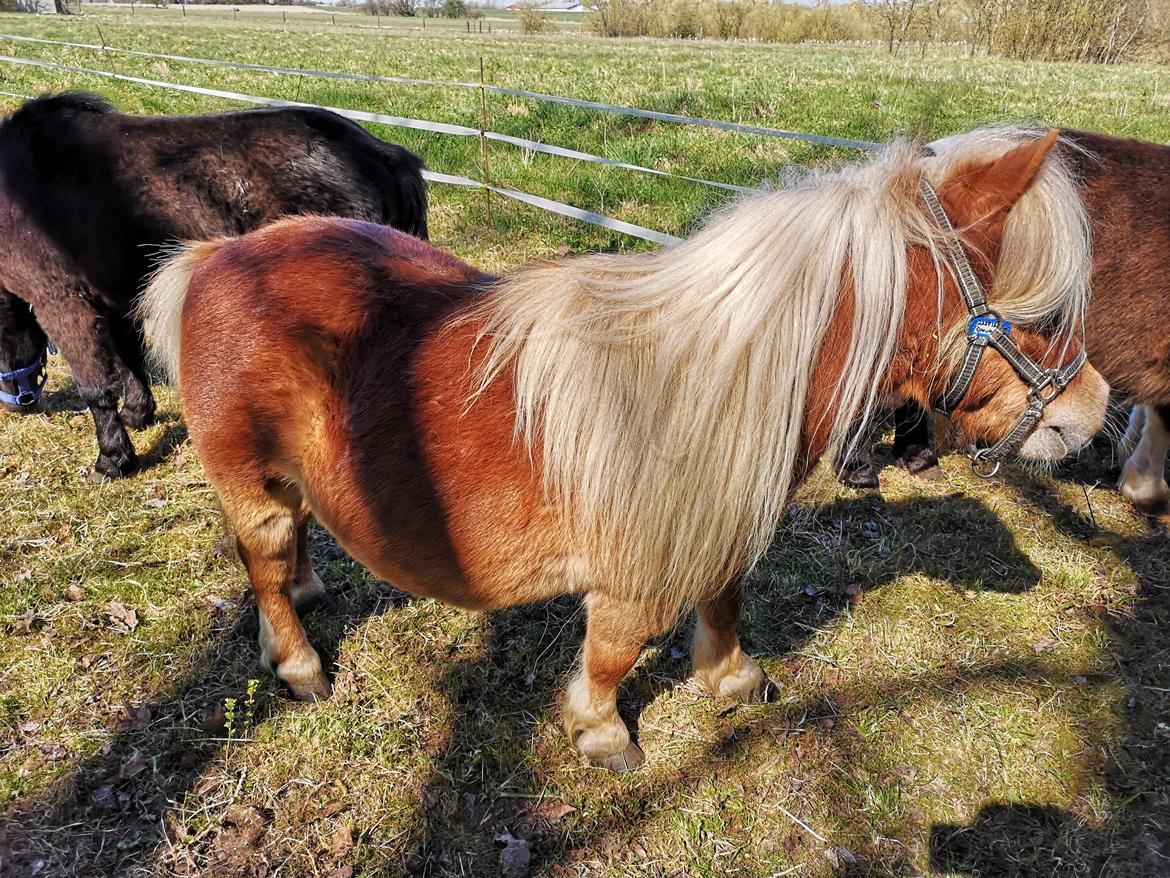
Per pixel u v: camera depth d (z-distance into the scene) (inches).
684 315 66.5
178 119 140.5
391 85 445.1
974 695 105.6
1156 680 107.3
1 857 85.7
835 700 105.3
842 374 67.4
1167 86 509.0
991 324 65.0
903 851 88.6
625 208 257.0
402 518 76.1
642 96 412.2
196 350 84.6
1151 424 135.2
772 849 88.7
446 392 73.0
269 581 95.7
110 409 144.4
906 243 65.0
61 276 136.1
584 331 68.7
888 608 119.8
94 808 91.3
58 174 132.3
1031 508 141.3
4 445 157.3
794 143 307.6
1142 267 113.7
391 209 153.6
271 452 83.7
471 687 107.0
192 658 110.3
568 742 99.1
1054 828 90.4
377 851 88.0
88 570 125.2
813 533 135.3
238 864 86.5
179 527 136.1
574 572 77.6
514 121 341.4
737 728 101.5
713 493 69.2
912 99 403.2
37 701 103.3
